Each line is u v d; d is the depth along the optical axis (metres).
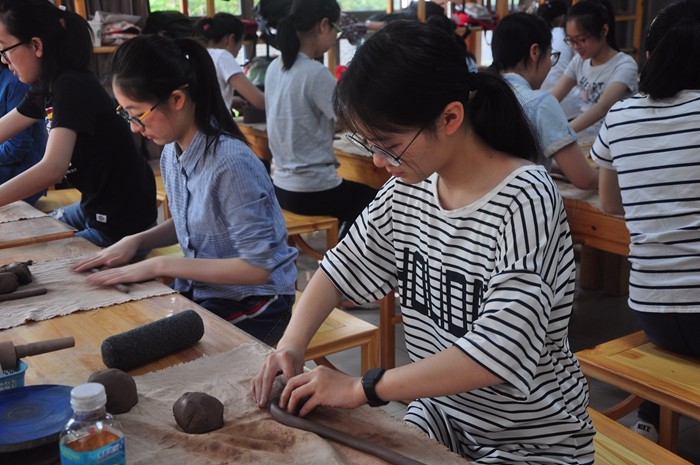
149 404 1.12
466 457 1.26
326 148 3.17
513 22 2.57
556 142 2.39
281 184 3.23
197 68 1.75
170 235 1.99
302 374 1.15
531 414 1.18
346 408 1.11
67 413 1.01
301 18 3.09
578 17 3.45
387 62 1.02
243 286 1.84
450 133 1.08
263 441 1.02
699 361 1.85
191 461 0.97
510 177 1.11
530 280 1.05
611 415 2.04
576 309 3.35
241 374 1.22
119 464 0.90
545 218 1.08
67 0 3.66
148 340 1.27
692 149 1.79
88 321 1.45
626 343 1.97
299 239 3.23
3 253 1.89
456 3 4.97
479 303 1.15
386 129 1.05
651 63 1.84
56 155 2.22
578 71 3.72
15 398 1.04
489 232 1.12
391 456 0.98
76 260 1.83
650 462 1.47
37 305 1.52
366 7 5.48
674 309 1.82
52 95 2.31
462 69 1.07
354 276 1.33
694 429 2.38
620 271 3.45
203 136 1.78
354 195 3.26
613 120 1.94
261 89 4.25
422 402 1.32
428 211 1.21
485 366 1.02
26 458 0.95
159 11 4.07
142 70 1.66
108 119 2.33
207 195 1.77
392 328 2.70
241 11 5.08
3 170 2.90
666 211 1.83
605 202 2.17
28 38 2.24
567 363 1.21
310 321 1.30
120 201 2.42
